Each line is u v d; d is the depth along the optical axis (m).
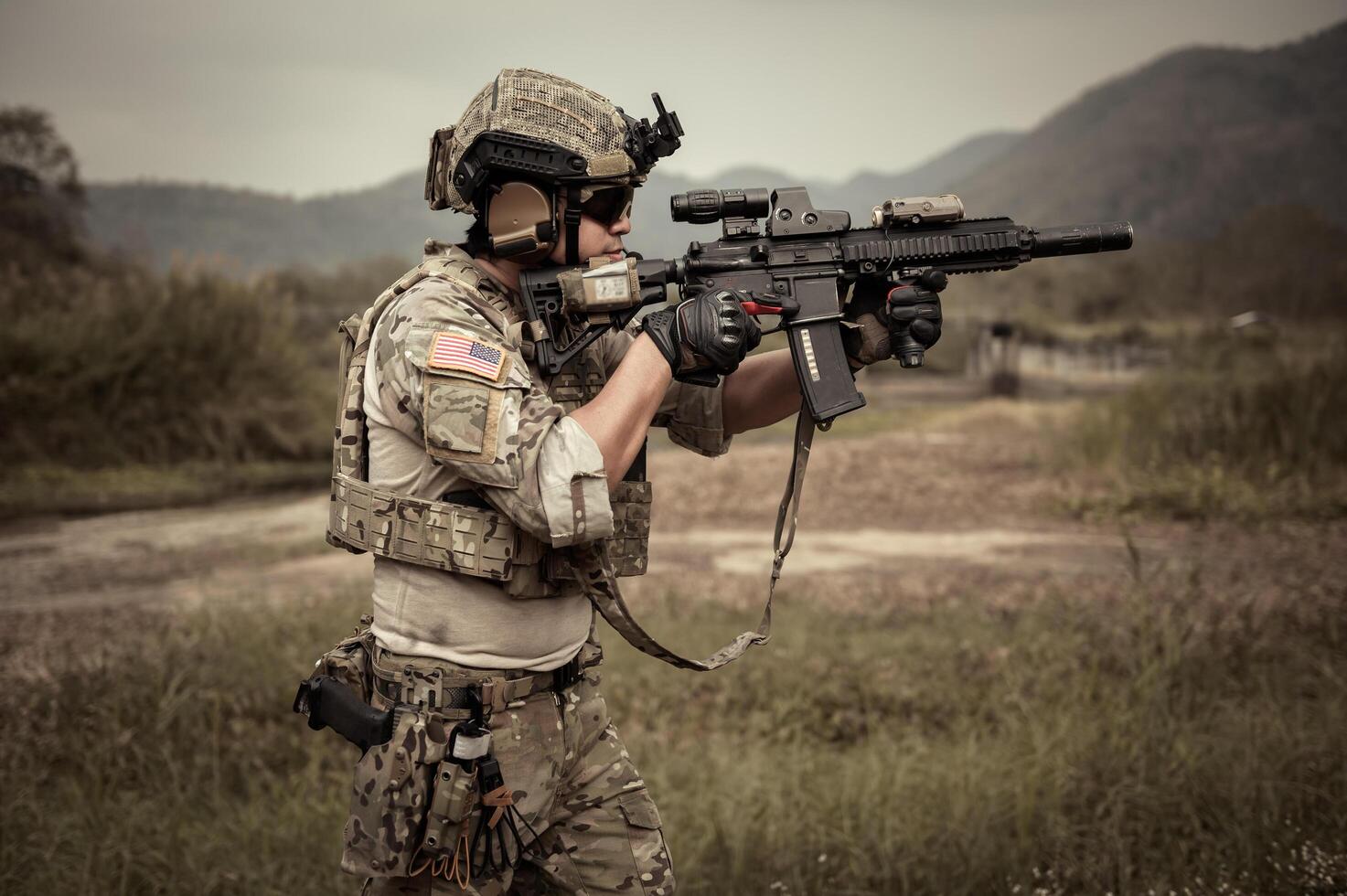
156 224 180.00
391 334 1.71
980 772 3.29
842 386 1.89
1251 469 10.62
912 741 3.82
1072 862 2.87
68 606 7.27
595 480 1.63
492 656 1.74
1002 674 4.64
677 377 1.81
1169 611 4.89
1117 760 3.30
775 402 2.12
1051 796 3.15
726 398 2.13
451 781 1.67
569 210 1.78
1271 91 190.25
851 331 2.00
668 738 4.12
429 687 1.72
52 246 36.31
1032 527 9.62
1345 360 11.71
